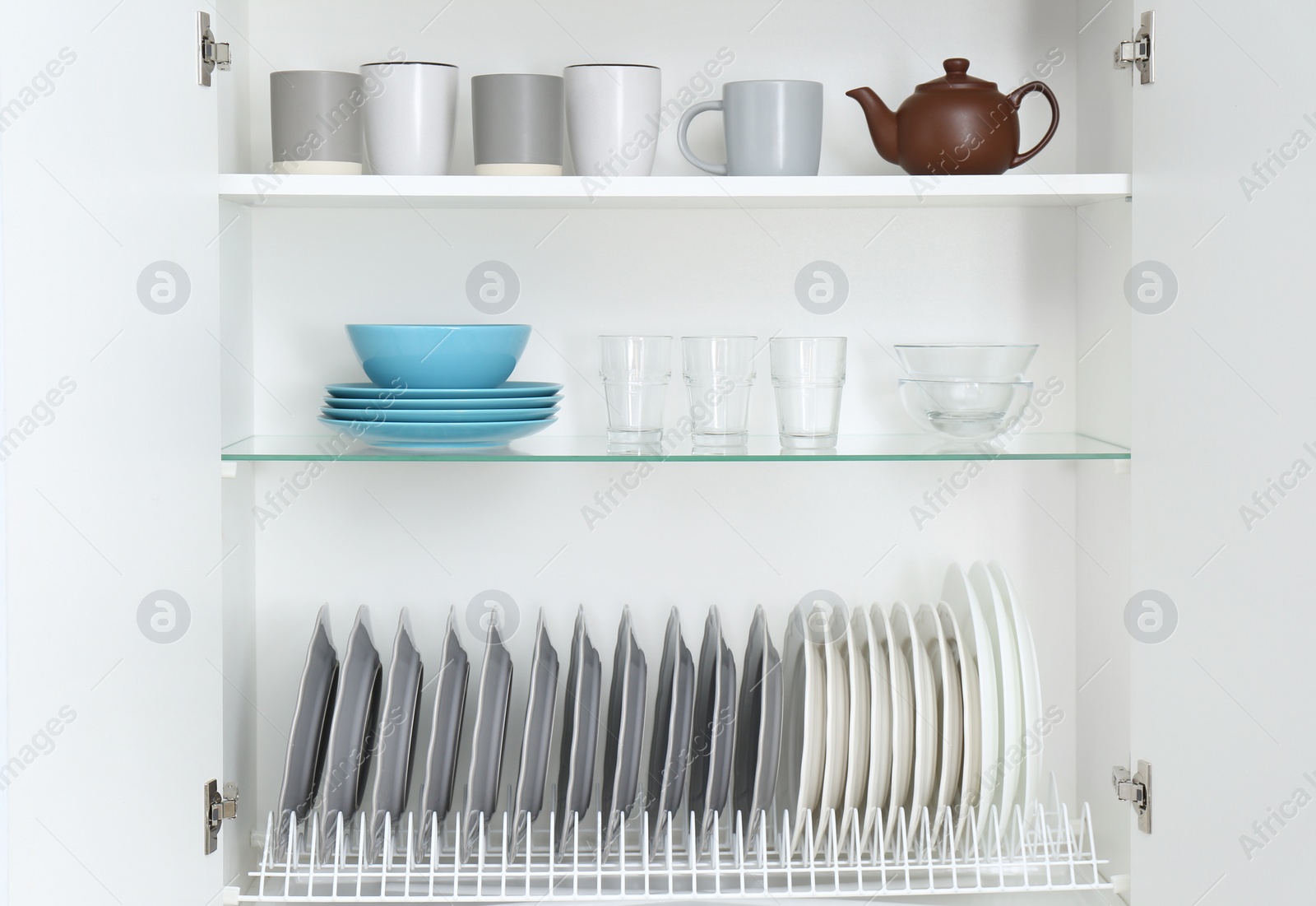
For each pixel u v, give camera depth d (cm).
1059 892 117
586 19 123
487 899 108
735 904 111
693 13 123
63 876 79
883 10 124
